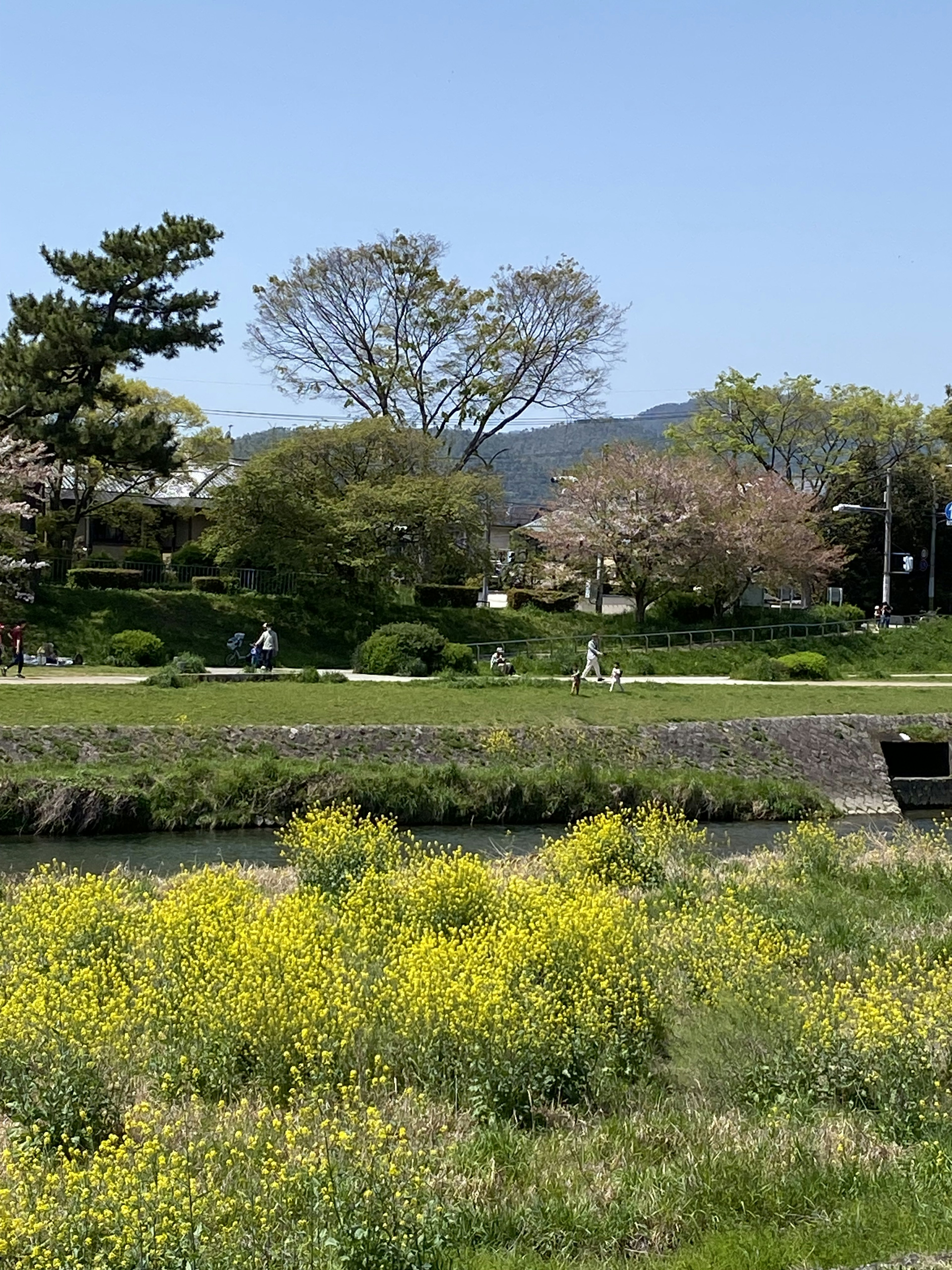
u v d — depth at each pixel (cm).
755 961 961
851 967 1026
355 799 1994
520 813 2086
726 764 2444
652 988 891
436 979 812
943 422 5541
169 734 2153
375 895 1130
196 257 3700
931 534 5731
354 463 4353
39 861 1630
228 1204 551
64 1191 573
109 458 3609
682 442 5497
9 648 3209
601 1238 586
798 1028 801
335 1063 746
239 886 1134
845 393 5472
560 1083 762
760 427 5406
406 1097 712
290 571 4125
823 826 1709
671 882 1347
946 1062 767
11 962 945
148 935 1011
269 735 2225
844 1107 749
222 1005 779
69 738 2072
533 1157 664
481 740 2342
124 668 3195
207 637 3744
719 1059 786
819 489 5562
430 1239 555
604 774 2175
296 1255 532
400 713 2484
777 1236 584
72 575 3856
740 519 4534
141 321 3666
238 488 4084
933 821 2311
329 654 3859
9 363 3547
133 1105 703
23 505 3472
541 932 932
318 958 879
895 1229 585
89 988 836
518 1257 562
